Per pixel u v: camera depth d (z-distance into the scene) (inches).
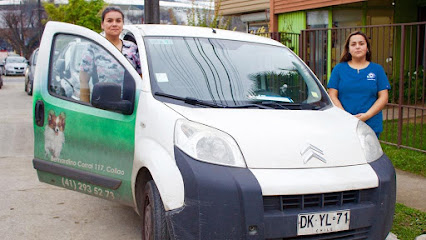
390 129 376.8
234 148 136.0
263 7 646.5
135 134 157.0
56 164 185.6
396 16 519.8
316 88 189.3
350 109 207.5
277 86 180.2
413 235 181.6
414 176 264.8
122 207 217.3
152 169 142.1
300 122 153.9
